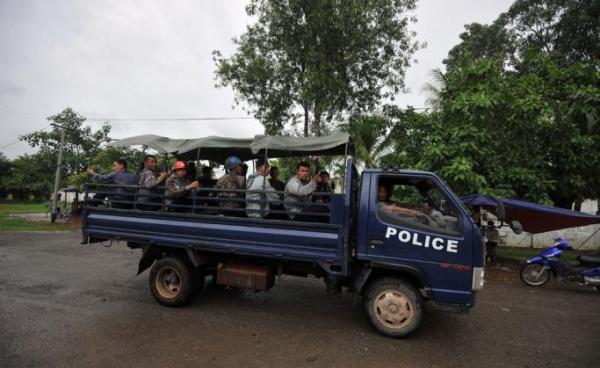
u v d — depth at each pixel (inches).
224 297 233.3
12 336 163.0
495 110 381.7
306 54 558.9
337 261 173.9
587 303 255.4
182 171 220.1
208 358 147.9
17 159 1964.8
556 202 518.3
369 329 185.8
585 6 685.9
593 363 155.3
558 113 391.9
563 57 696.4
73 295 227.8
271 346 161.8
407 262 172.2
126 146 232.5
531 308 238.7
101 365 138.5
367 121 543.8
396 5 569.6
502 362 154.2
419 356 156.9
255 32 604.7
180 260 210.4
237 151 278.2
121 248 418.0
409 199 185.0
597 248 535.2
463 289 164.4
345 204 174.2
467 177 352.2
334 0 542.3
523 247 553.9
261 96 618.2
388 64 596.7
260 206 191.5
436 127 406.0
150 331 173.9
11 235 514.6
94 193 231.3
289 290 255.0
